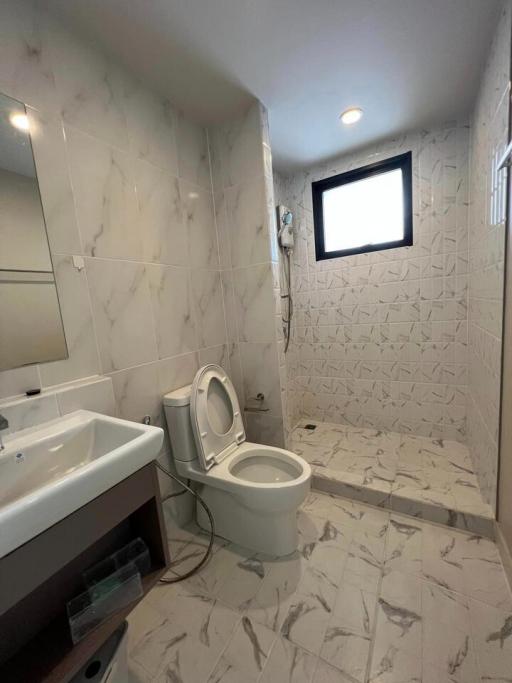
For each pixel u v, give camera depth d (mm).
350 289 2342
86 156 1125
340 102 1600
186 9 1027
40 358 995
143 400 1360
